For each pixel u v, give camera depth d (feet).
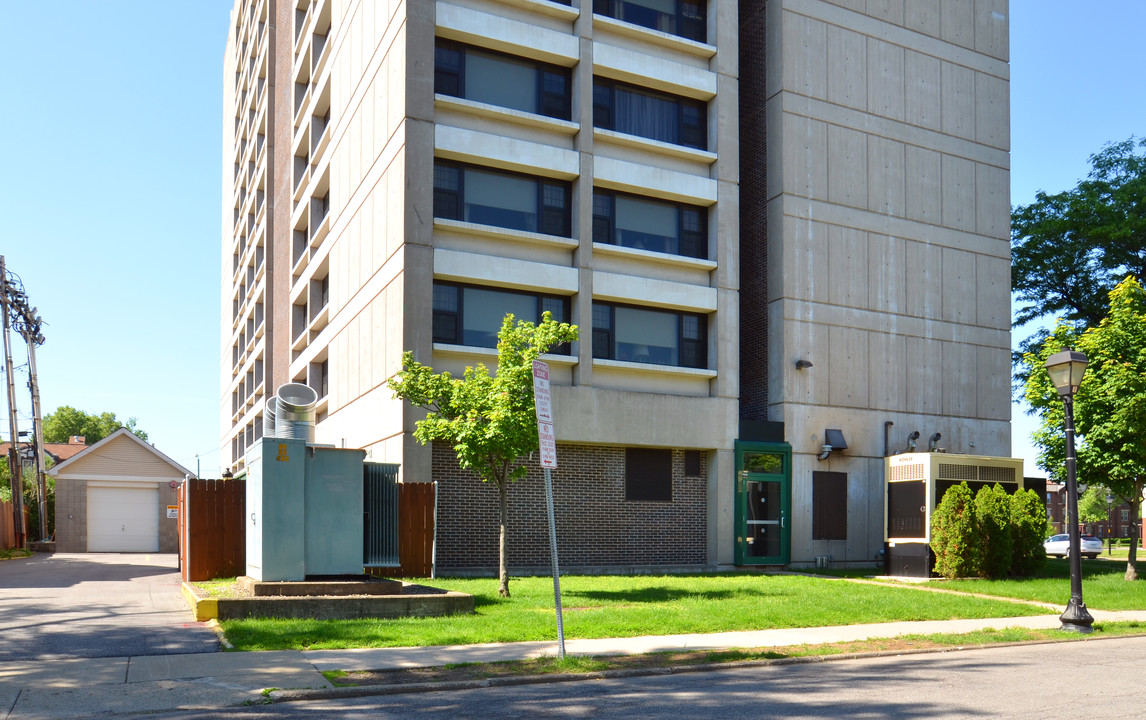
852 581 70.59
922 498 77.20
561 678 31.86
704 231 88.74
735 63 89.61
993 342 101.81
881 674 33.86
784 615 47.47
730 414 85.25
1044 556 78.33
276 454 46.16
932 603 55.31
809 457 88.74
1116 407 73.26
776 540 86.33
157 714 26.05
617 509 79.82
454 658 34.22
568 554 77.00
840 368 91.50
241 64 187.73
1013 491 82.23
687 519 83.41
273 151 141.69
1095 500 302.25
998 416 101.09
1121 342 75.10
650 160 85.76
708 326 87.30
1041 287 122.72
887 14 99.04
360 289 83.92
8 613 44.70
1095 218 116.98
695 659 35.35
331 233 95.76
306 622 40.60
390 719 25.53
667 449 83.25
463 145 76.23
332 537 47.93
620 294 81.56
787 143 91.20
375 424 77.56
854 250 93.86
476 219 77.87
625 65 84.17
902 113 98.68
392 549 57.52
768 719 25.93
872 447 92.27
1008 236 104.63
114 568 78.64
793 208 90.68
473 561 72.95
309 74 114.42
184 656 33.86
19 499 124.06
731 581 68.03
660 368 82.33
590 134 81.41
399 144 74.64
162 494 135.95
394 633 38.60
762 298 92.07
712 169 88.53
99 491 133.28
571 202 81.92
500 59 80.43
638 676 33.06
